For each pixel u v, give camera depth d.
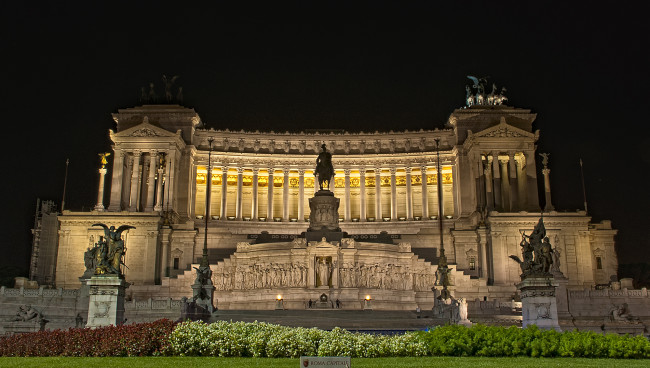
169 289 93.81
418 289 93.94
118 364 28.52
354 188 131.25
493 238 102.38
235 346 33.41
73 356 33.72
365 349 33.00
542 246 46.06
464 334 33.72
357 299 86.81
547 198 111.81
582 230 102.38
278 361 30.06
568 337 33.56
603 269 106.06
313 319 65.50
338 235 94.12
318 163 101.00
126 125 123.44
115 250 46.19
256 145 129.00
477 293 95.38
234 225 121.38
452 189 126.12
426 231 111.06
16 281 90.88
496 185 116.50
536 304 45.09
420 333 35.34
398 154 126.69
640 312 82.00
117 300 45.06
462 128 123.12
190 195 121.12
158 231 103.81
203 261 71.69
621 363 29.55
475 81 132.00
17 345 34.41
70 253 101.81
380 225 123.00
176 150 117.88
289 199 130.00
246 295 91.19
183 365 28.16
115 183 115.56
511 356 32.94
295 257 89.94
